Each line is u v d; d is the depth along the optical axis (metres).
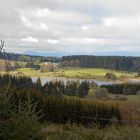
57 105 40.72
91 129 10.59
